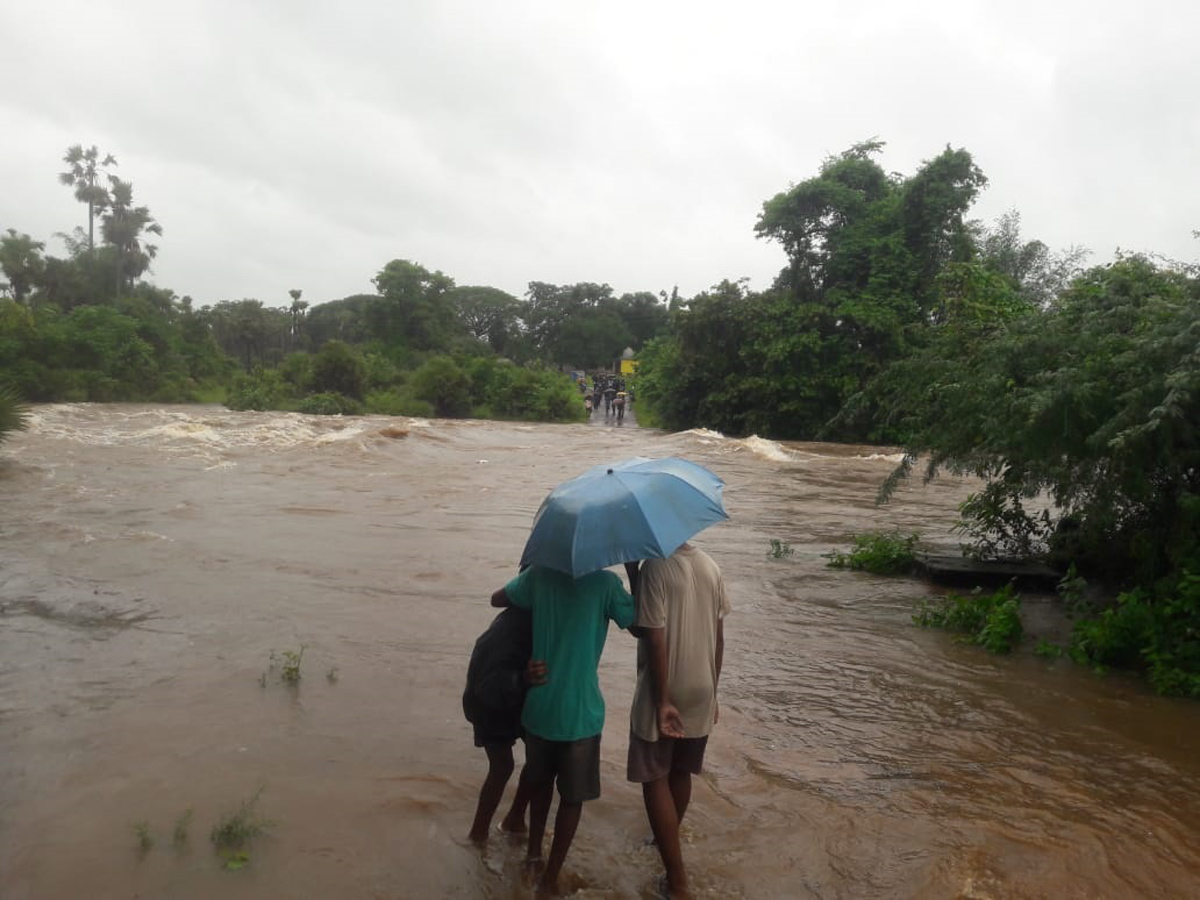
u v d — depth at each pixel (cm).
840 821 436
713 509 381
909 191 3791
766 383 4006
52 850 381
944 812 447
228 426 2767
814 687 633
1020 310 2261
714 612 387
